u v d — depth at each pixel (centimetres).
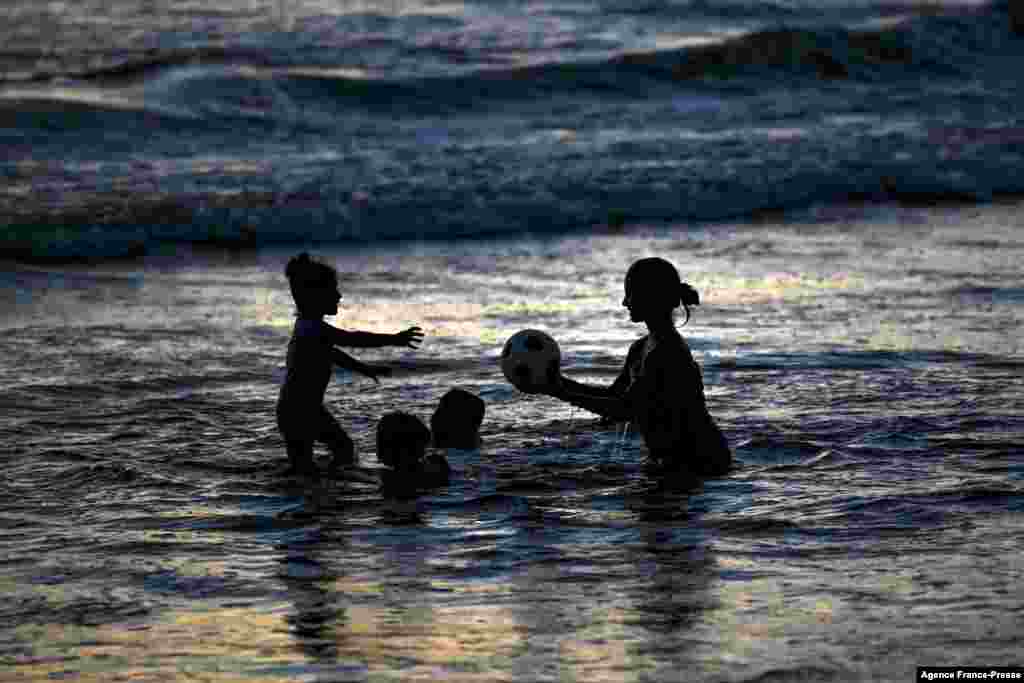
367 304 4759
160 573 2119
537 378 2712
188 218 6338
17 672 1711
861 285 5050
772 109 10031
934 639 1775
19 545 2275
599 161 7825
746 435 3025
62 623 1895
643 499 2539
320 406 2853
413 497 2580
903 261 5581
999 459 2811
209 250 6012
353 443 2953
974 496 2508
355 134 8850
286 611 1938
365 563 2164
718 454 2744
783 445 2922
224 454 2934
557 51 12144
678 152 8144
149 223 6234
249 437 3094
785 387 3506
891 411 3259
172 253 5934
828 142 8512
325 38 12662
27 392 3494
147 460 2869
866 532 2291
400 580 2072
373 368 2881
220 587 2047
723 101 10344
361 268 5550
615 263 5681
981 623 1836
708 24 13900
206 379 3697
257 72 10194
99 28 13512
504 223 6550
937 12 13825
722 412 3247
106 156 7875
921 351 3953
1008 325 4331
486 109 9881
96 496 2594
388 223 6462
